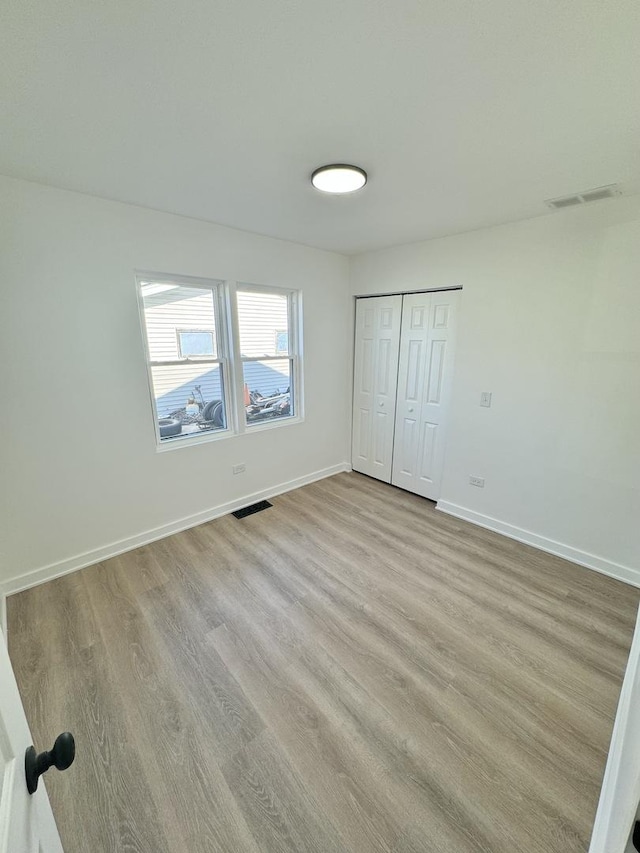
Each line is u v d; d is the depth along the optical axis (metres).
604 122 1.35
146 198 2.15
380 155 1.61
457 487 3.13
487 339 2.73
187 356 2.80
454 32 0.96
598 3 0.87
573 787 1.24
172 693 1.56
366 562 2.49
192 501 2.96
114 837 1.12
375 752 1.34
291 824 1.15
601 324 2.21
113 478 2.50
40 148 1.56
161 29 0.95
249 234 2.84
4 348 1.99
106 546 2.53
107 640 1.83
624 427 2.21
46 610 2.04
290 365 3.53
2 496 2.09
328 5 0.88
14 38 0.95
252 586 2.24
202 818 1.16
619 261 2.10
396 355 3.52
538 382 2.52
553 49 1.00
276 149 1.57
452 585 2.26
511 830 1.13
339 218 2.46
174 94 1.21
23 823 0.53
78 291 2.16
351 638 1.86
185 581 2.29
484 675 1.65
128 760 1.32
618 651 1.79
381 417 3.79
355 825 1.14
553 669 1.69
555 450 2.50
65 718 1.46
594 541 2.41
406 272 3.19
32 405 2.12
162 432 2.78
